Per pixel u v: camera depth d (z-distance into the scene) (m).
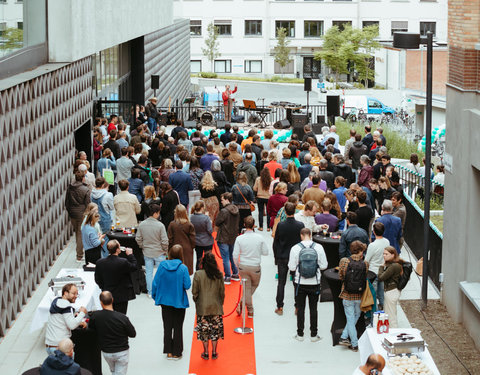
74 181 16.83
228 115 37.84
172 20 46.78
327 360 12.03
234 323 13.53
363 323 12.52
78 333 10.62
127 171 18.50
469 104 13.27
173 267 11.73
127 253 12.41
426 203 14.38
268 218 18.91
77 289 11.55
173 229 14.23
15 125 13.75
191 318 13.83
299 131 33.06
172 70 47.03
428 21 80.00
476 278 13.25
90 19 20.67
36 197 15.38
